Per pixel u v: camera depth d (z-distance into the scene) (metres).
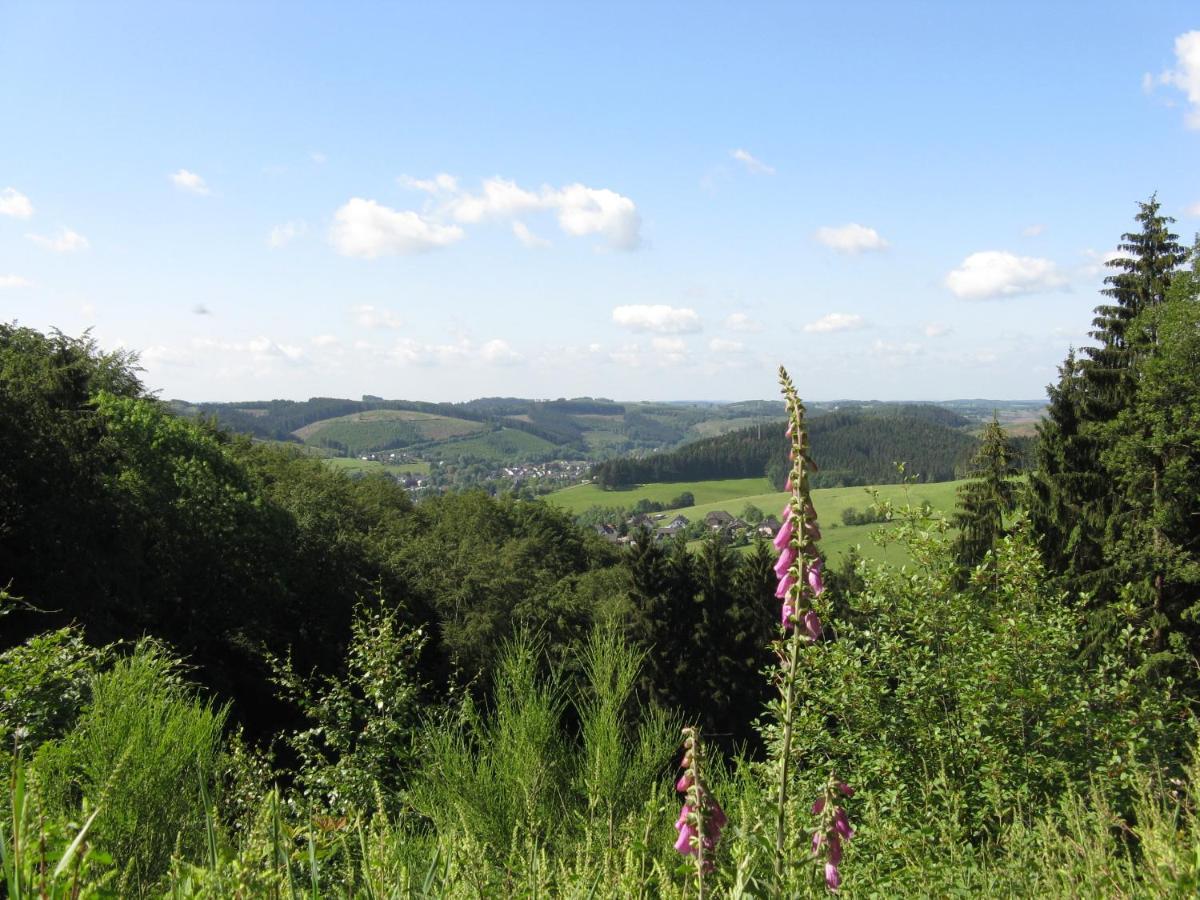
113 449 23.11
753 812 3.10
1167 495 17.17
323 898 2.65
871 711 6.27
